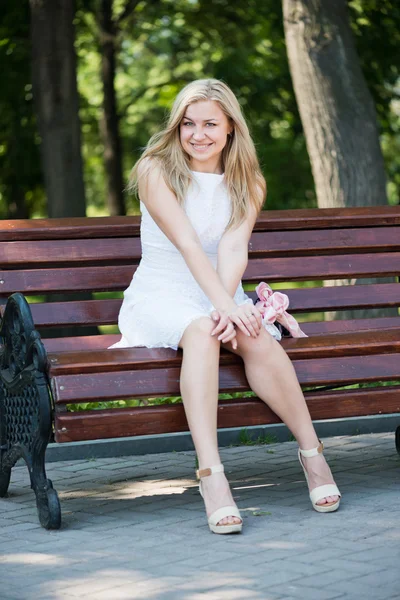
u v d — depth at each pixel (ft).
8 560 13.76
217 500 14.83
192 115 16.66
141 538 14.71
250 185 17.15
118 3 68.44
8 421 17.33
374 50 52.80
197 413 15.11
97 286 18.89
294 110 62.80
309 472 16.06
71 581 12.65
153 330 16.15
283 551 13.70
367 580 12.28
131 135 87.66
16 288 18.42
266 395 15.81
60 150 42.86
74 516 16.34
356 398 16.46
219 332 15.33
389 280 32.24
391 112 59.16
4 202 63.62
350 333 17.24
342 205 33.78
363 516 15.52
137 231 19.61
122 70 86.48
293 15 34.04
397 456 20.92
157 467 20.56
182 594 11.95
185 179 16.74
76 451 21.59
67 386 14.96
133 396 15.29
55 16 42.57
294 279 19.93
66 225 19.25
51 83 42.73
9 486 19.21
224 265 16.70
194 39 70.33
